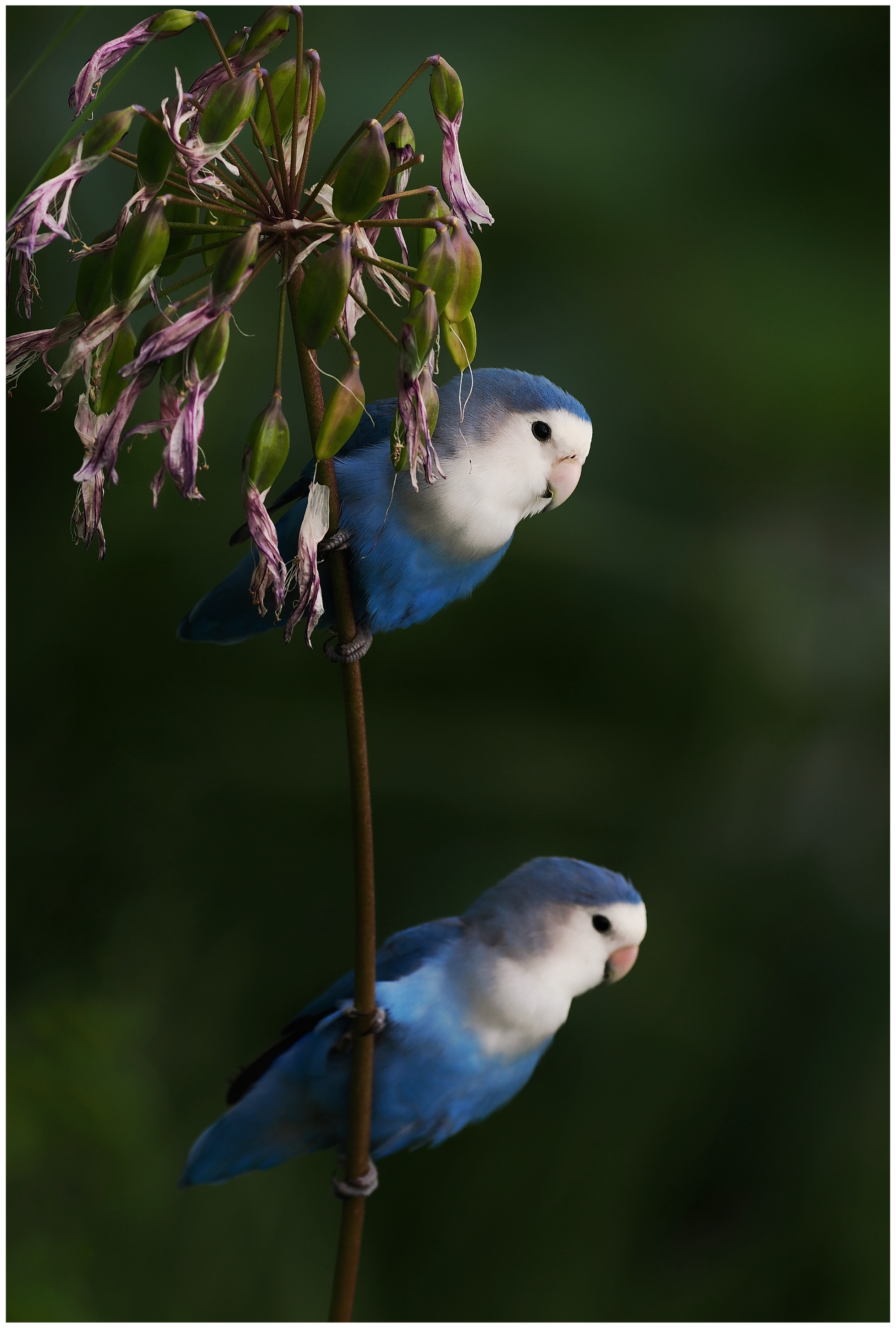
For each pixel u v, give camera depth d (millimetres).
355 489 5027
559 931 5629
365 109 8977
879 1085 8461
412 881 8883
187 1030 8766
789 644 9297
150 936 9000
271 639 9484
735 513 9594
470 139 9297
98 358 3213
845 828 9141
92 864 9148
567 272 9547
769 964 8859
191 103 3064
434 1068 5422
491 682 9203
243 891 9109
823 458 9461
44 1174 7898
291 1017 8844
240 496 8969
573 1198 8305
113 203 8688
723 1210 8398
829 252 9625
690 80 9938
